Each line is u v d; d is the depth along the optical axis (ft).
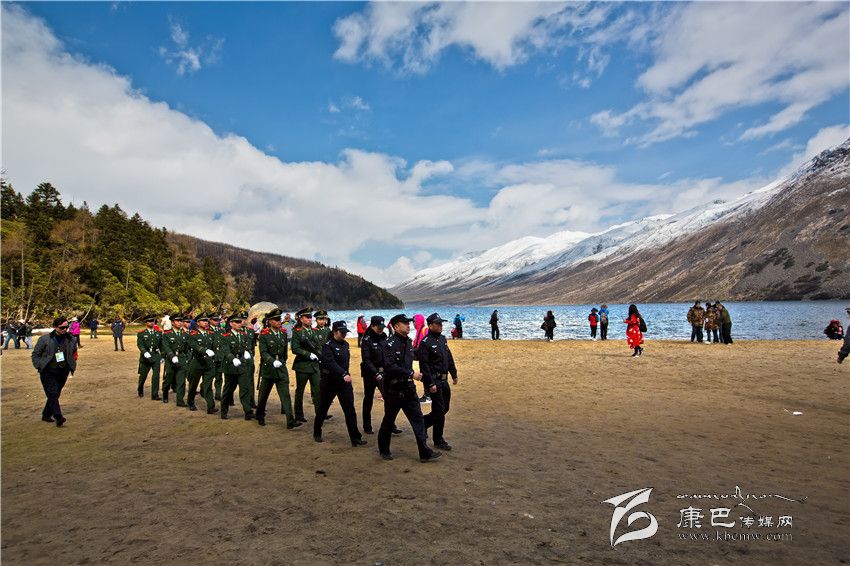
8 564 14.23
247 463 24.21
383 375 24.80
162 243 360.69
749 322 233.14
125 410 39.17
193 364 38.65
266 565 14.03
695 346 85.35
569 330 193.36
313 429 31.73
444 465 23.56
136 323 277.03
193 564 14.14
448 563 14.01
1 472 22.97
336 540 15.58
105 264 276.00
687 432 28.76
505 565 13.88
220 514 17.79
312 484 20.99
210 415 37.17
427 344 26.14
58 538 15.94
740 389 42.83
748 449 25.14
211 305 357.82
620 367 59.31
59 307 235.20
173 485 20.98
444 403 26.55
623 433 28.84
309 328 33.86
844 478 20.81
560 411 35.55
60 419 32.99
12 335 120.16
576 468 22.61
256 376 59.11
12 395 47.91
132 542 15.60
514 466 23.12
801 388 42.73
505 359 71.51
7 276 228.22
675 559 14.21
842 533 15.69
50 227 289.33
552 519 17.06
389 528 16.46
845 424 30.32
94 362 80.59
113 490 20.42
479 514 17.56
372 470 22.93
